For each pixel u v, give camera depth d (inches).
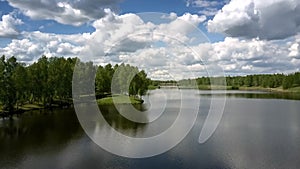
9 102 2089.1
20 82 2217.0
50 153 1039.0
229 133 1352.1
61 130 1425.9
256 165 910.4
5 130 1446.9
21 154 1034.1
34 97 2469.2
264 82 6323.8
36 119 1775.3
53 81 2564.0
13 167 903.1
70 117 1843.0
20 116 1909.4
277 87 6136.8
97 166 895.7
